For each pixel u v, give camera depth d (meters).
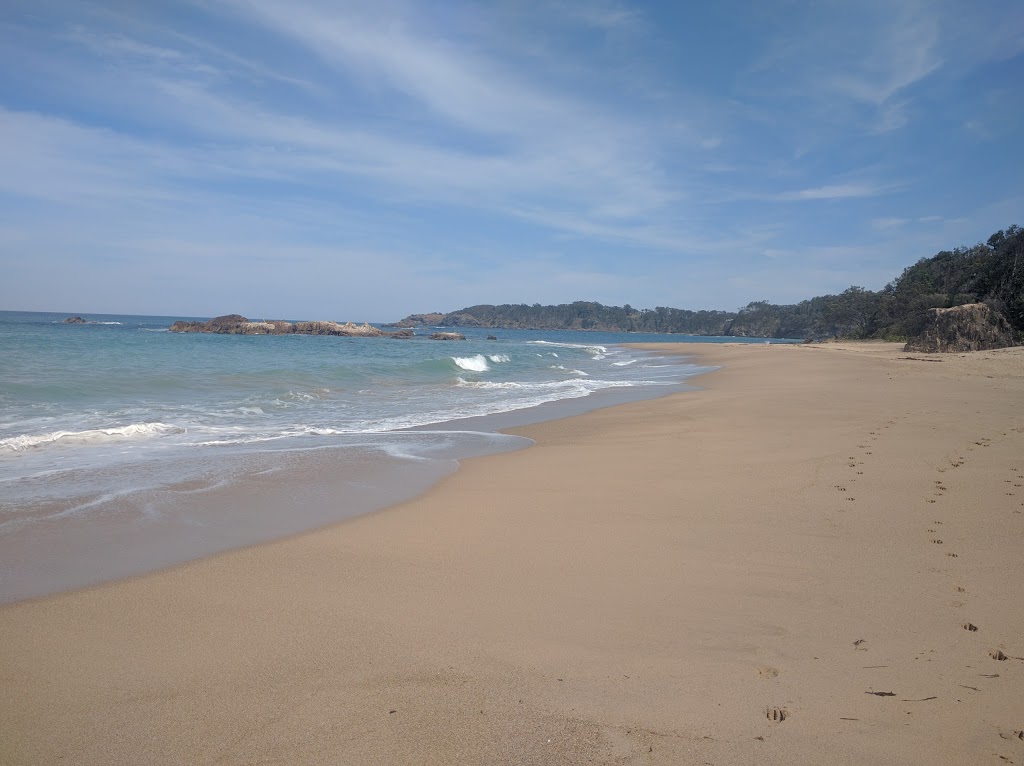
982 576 4.55
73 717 3.02
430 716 3.02
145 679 3.36
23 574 4.86
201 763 2.69
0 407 12.63
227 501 6.99
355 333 82.44
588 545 5.45
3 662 3.54
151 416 12.73
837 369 24.69
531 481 7.93
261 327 78.12
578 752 2.75
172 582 4.71
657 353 51.09
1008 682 3.21
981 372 21.38
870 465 8.04
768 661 3.49
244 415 13.53
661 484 7.54
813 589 4.42
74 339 34.62
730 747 2.76
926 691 3.15
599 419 13.45
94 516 6.37
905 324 65.00
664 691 3.21
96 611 4.20
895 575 4.62
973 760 2.65
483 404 16.20
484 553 5.30
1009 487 6.80
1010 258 52.06
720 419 12.70
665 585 4.55
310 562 5.12
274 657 3.58
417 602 4.32
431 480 8.06
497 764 2.67
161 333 59.53
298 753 2.75
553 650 3.64
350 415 14.05
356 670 3.43
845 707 3.04
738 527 5.83
